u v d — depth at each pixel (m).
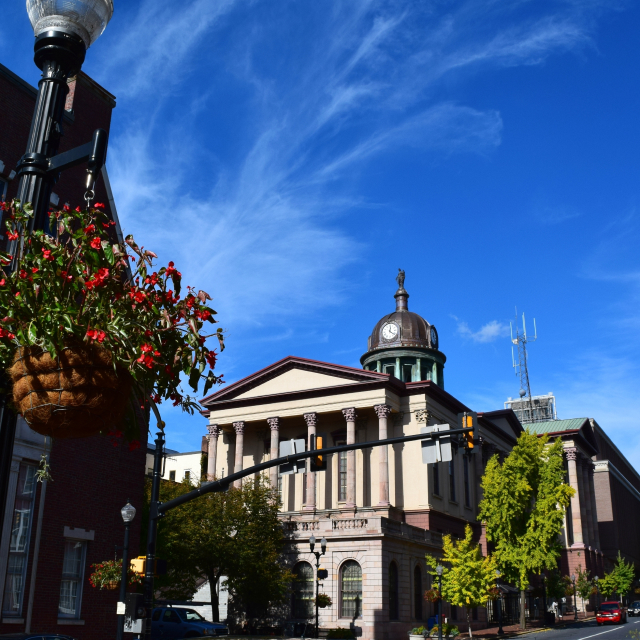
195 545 42.94
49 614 17.05
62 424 5.05
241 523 45.03
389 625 42.97
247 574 43.78
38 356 4.93
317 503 55.34
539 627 55.09
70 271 5.21
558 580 63.91
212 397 59.56
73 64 6.00
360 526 45.12
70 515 18.06
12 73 18.41
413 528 48.88
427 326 71.38
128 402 5.64
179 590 45.72
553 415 140.50
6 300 4.94
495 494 53.78
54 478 17.70
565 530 81.06
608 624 56.84
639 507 137.62
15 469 16.42
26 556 16.69
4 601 16.05
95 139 5.60
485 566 43.50
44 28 5.91
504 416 73.19
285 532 47.53
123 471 20.00
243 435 59.19
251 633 46.25
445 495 56.75
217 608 44.09
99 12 6.02
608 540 102.62
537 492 54.22
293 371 57.62
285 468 19.19
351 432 53.78
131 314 5.38
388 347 69.56
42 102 5.84
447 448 18.33
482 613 55.59
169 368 5.60
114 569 18.33
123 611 17.91
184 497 20.31
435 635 42.16
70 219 5.91
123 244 5.86
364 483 54.59
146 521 42.69
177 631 34.78
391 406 54.25
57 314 4.81
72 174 19.52
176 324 5.67
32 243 5.18
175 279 5.71
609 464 106.69
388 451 54.97
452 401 59.03
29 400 5.00
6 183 18.09
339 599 44.62
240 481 55.44
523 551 52.03
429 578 49.75
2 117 18.08
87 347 4.98
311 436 19.28
